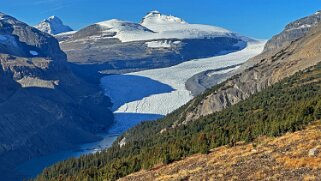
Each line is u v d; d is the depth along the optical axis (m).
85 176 102.94
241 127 96.94
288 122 78.56
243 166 62.09
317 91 122.25
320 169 53.25
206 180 60.78
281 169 56.59
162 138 142.00
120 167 97.38
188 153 88.88
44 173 145.00
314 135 67.38
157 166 87.50
